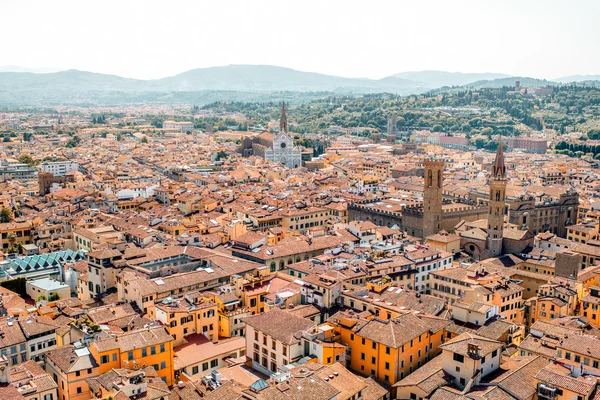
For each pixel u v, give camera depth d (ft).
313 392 415.44
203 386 468.34
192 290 644.27
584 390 416.26
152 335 499.92
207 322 581.94
